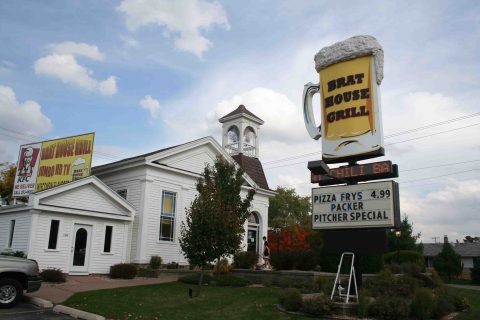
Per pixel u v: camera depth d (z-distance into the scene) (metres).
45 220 19.70
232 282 18.36
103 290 15.88
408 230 32.62
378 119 13.62
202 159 27.02
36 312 12.48
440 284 17.22
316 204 14.05
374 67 13.89
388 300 11.50
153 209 23.77
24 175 25.80
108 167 25.09
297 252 21.06
